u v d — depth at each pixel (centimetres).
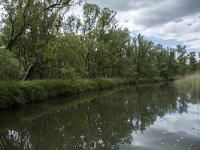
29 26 2814
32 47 2950
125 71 5919
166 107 1998
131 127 1404
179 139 1124
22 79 2789
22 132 1402
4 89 2062
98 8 4888
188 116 1603
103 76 5981
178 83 4106
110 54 5169
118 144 1113
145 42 7294
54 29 3033
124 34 5484
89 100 2728
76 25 4719
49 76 3428
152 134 1235
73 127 1480
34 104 2384
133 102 2439
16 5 2694
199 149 984
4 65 2084
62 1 2881
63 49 2936
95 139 1212
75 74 3198
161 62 9175
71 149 1083
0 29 2805
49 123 1608
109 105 2311
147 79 7362
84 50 3272
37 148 1115
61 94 3098
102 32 5156
